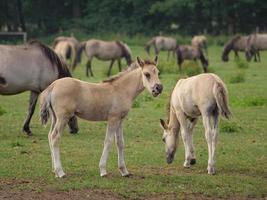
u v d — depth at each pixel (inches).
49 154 569.3
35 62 674.8
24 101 964.6
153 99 954.7
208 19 2837.1
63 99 466.0
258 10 2758.4
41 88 682.2
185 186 457.7
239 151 586.6
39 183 462.6
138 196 432.5
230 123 722.2
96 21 2851.9
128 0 2810.0
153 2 2847.0
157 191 443.2
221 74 1354.6
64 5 2962.6
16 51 669.9
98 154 570.3
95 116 476.7
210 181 470.6
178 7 2721.5
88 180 468.4
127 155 564.7
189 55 1526.8
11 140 639.8
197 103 493.4
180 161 546.3
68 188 446.6
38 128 721.6
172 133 517.0
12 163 528.7
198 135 673.0
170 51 2127.2
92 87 474.0
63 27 2878.9
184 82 511.2
